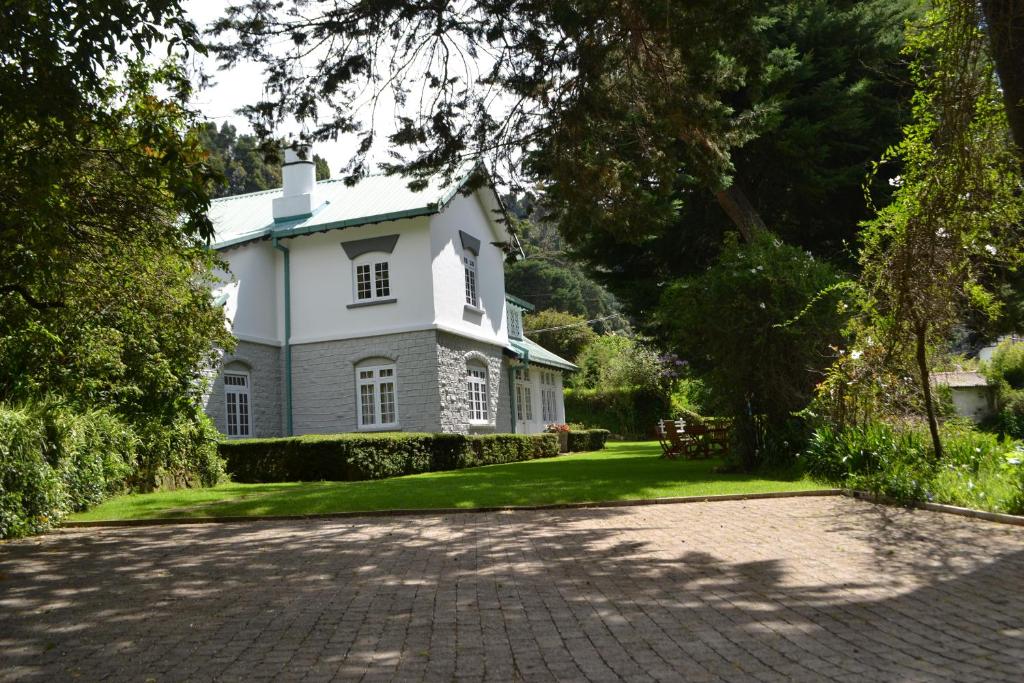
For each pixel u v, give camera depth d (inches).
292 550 309.7
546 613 204.2
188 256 486.6
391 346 837.8
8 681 159.6
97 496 456.8
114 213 370.9
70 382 495.5
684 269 853.2
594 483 499.2
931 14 365.7
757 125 493.0
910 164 393.1
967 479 369.7
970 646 165.6
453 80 402.6
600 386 1674.5
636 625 190.4
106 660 172.6
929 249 372.2
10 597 237.1
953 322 397.4
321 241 873.5
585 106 405.4
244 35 356.5
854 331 473.4
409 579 250.1
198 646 181.9
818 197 750.5
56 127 278.8
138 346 550.3
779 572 242.2
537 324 2009.1
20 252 330.6
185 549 320.2
